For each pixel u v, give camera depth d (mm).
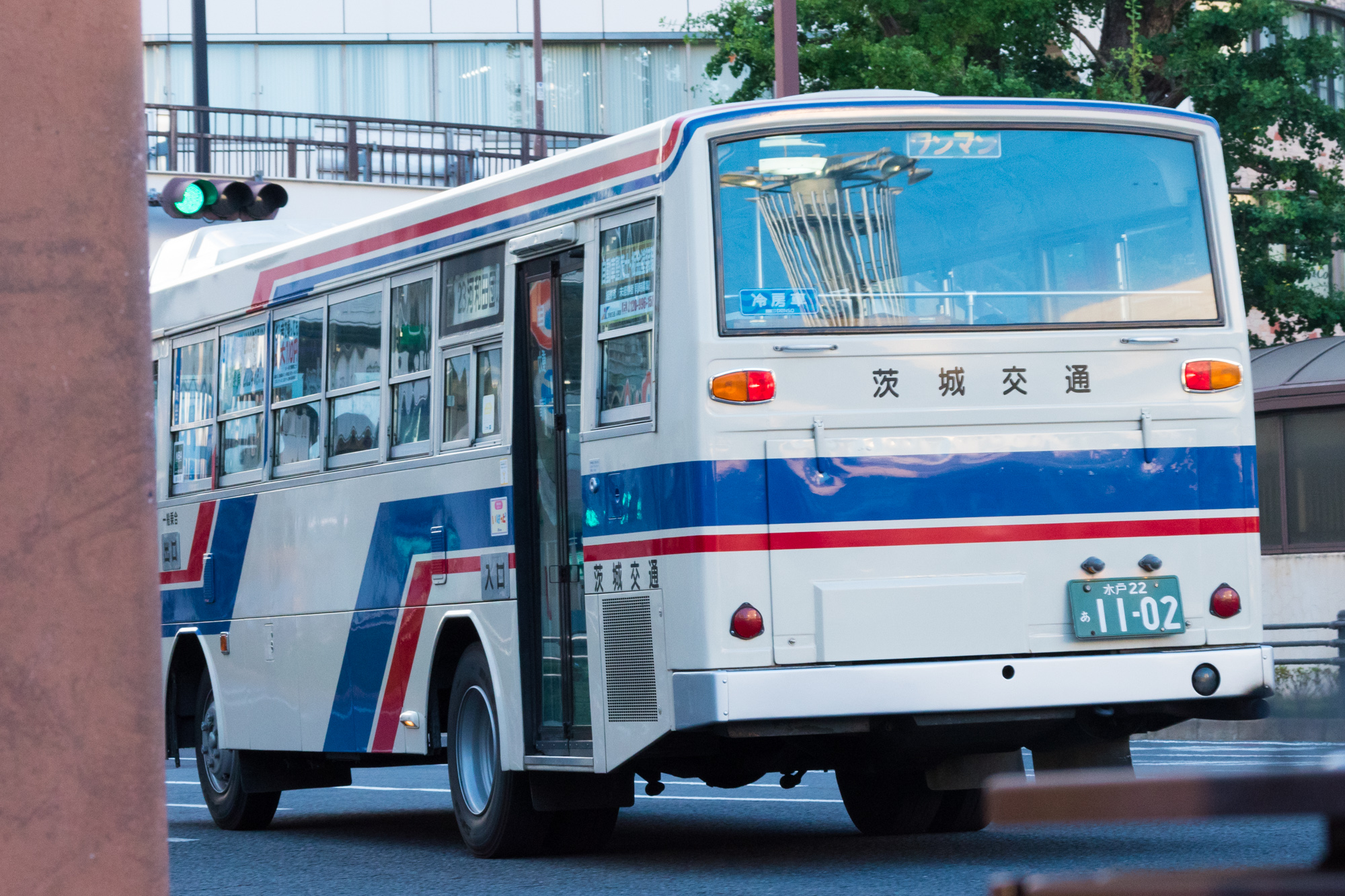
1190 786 3467
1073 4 53250
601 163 18875
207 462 27188
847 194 17891
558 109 100062
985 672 17266
